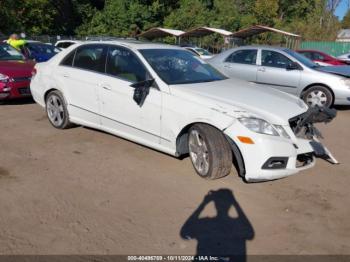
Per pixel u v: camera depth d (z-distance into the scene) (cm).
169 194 416
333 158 504
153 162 505
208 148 429
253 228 353
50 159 510
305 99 900
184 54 568
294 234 345
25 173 462
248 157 405
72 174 463
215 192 422
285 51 943
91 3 4181
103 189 424
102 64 558
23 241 323
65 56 621
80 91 579
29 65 891
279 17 4753
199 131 437
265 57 955
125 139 589
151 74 493
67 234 335
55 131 635
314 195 423
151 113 482
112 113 537
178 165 495
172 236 337
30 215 365
